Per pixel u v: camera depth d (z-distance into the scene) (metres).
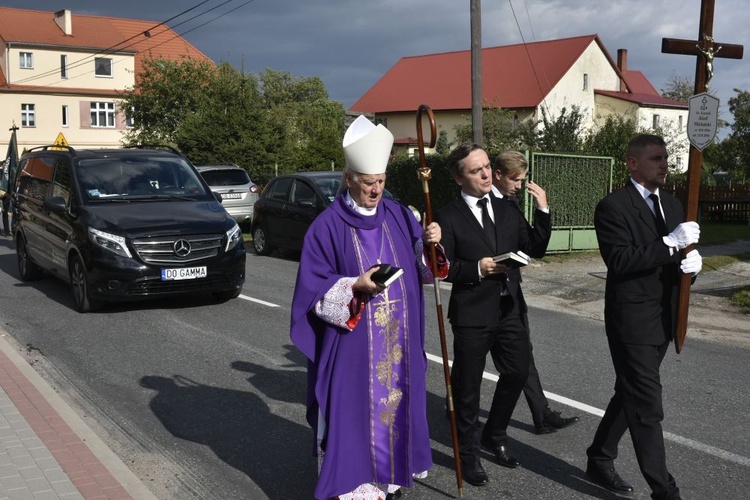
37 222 11.09
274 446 5.29
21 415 5.66
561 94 48.62
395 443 4.05
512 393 4.76
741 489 4.57
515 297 4.64
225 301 10.30
